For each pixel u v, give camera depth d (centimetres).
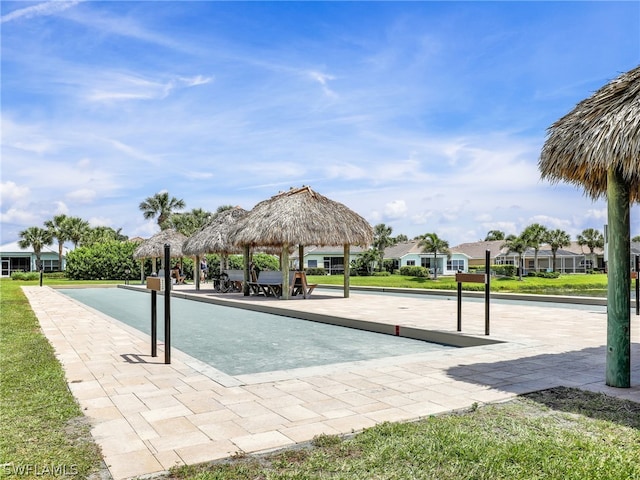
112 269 3831
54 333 850
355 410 388
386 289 2009
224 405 404
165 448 314
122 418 373
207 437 332
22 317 1112
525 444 310
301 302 1438
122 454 305
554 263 6462
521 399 414
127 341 762
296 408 394
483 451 299
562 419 363
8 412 387
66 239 5547
